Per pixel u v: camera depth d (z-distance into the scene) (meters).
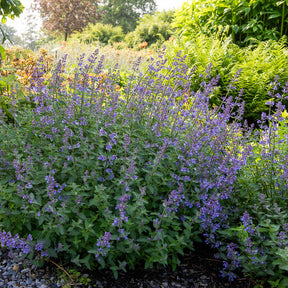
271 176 3.19
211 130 3.54
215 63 6.51
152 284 2.71
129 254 2.74
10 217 2.70
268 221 2.70
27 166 2.73
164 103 3.78
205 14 8.57
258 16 8.02
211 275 2.86
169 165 3.21
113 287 2.63
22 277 2.60
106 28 26.91
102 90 3.91
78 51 10.92
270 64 6.38
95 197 2.67
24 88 4.46
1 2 3.36
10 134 3.24
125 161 2.88
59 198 2.73
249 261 2.66
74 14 24.69
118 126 3.42
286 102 6.38
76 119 3.45
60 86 3.60
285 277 2.58
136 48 16.81
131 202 2.91
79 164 3.02
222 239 2.98
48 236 2.54
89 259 2.70
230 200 3.30
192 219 2.83
